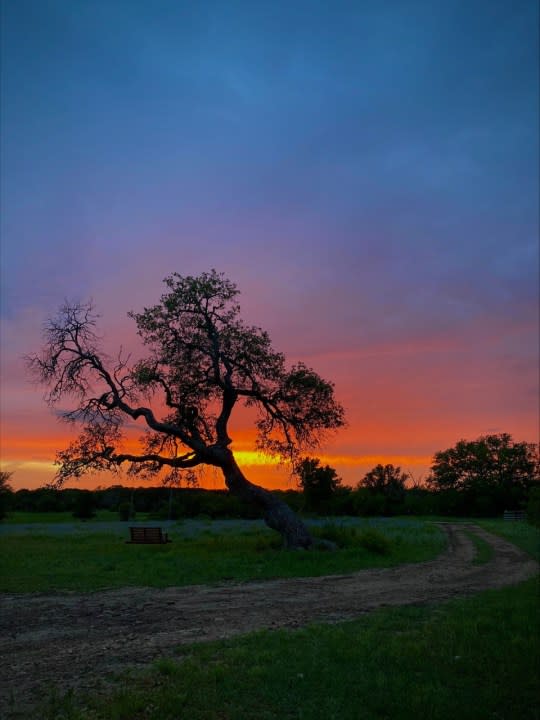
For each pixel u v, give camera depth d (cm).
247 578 1698
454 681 700
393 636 927
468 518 8619
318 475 8038
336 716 585
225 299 2773
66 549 2517
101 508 9362
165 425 2664
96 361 2694
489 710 605
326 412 2839
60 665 776
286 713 595
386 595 1412
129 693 636
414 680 697
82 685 686
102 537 3384
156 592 1430
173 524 5391
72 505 8644
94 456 2666
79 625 1041
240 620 1087
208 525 5166
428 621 1066
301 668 738
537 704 627
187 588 1499
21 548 2562
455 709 601
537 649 838
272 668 734
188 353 2795
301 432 2869
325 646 849
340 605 1260
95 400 2678
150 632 982
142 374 2664
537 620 1058
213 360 2722
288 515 2562
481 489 9419
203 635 959
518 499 9306
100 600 1312
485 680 706
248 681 686
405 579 1731
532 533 4197
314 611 1186
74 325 2695
